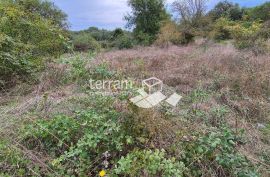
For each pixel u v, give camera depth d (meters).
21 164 2.30
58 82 4.54
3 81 4.38
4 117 3.05
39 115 2.99
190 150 2.42
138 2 22.25
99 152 2.39
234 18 26.34
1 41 4.41
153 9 22.33
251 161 2.61
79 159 2.31
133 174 2.09
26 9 5.62
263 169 2.53
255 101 4.18
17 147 2.45
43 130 2.54
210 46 13.34
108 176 2.15
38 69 4.87
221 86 4.99
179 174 2.12
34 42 5.22
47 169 2.27
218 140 2.31
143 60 7.56
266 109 4.06
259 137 3.24
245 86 4.76
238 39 11.15
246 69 5.91
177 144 2.46
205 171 2.32
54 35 5.39
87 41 15.29
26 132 2.55
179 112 3.37
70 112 3.07
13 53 4.64
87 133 2.44
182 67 6.59
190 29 18.52
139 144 2.45
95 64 5.02
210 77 5.74
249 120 3.75
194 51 10.52
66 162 2.34
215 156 2.36
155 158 2.12
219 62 7.17
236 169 2.30
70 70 4.70
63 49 5.61
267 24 11.59
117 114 2.65
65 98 3.58
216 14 25.05
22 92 4.24
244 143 2.90
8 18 4.95
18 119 2.95
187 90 4.83
